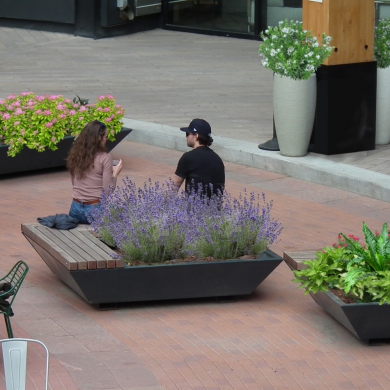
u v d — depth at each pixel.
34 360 8.16
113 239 9.87
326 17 15.10
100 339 8.70
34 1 28.45
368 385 7.81
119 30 28.45
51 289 10.05
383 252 8.79
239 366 8.12
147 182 14.73
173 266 9.30
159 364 8.13
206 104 19.95
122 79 22.64
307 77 15.01
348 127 15.76
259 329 9.02
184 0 29.23
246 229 9.69
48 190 14.32
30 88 21.50
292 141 15.38
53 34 28.41
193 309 9.55
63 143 15.19
